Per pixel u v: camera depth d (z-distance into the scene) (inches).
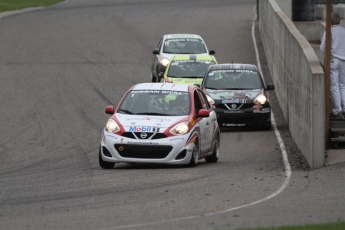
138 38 5866.1
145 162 2158.0
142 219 1464.1
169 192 1768.0
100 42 5674.2
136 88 2386.8
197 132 2237.9
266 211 1534.2
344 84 2438.5
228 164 2335.1
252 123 3152.1
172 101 2310.5
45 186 1903.3
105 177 2022.6
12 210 1590.8
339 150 2393.0
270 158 2465.6
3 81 4394.7
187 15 7066.9
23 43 5590.6
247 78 3339.1
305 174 2065.7
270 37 4608.8
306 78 2413.9
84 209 1581.0
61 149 2741.1
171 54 4320.9
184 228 1375.5
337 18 2420.0
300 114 2610.7
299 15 5137.8
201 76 3713.1
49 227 1412.4
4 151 2709.2
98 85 4296.3
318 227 1352.1
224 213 1513.3
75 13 7150.6
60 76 4539.9
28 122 3371.1
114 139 2164.1
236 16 7052.2
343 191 1765.5
